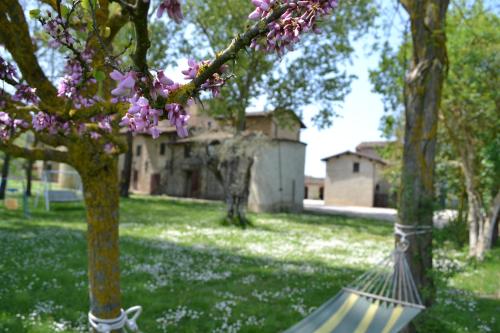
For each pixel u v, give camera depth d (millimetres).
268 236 17656
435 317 6559
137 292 8250
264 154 31562
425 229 6391
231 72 1661
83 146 3928
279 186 32219
